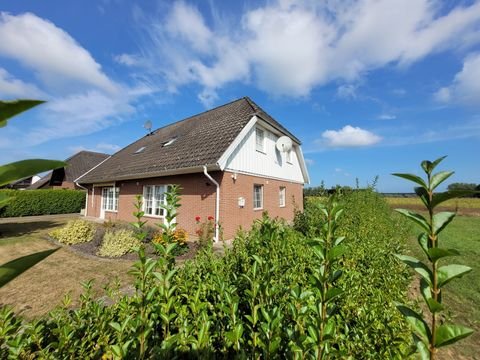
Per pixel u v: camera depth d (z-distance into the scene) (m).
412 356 1.46
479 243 9.19
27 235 10.30
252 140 11.29
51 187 27.69
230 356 1.59
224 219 9.02
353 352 1.59
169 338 1.40
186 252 7.22
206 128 12.20
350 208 6.47
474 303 4.34
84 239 8.61
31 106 0.69
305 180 17.62
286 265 2.60
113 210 14.73
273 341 1.29
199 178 9.66
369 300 2.06
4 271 0.68
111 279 5.10
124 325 1.51
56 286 4.76
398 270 2.74
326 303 1.24
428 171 0.91
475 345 3.25
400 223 6.87
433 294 0.84
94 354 1.66
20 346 1.51
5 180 0.69
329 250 1.19
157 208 11.44
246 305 2.04
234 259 2.85
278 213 13.47
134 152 15.86
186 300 2.07
